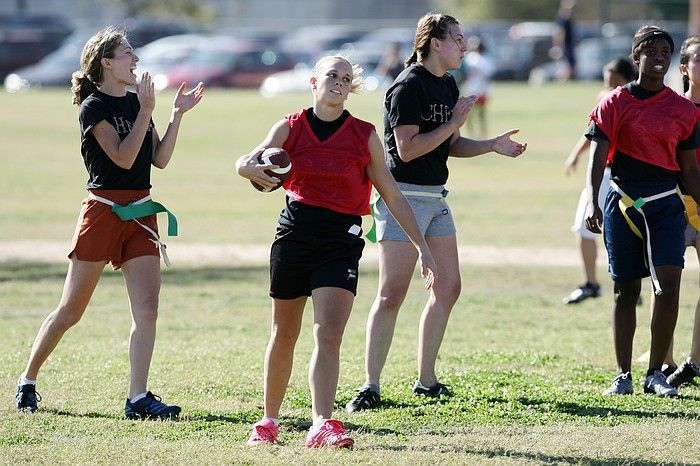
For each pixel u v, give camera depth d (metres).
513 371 31.55
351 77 23.16
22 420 25.52
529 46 181.75
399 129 27.39
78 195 77.19
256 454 22.41
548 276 49.84
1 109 126.00
